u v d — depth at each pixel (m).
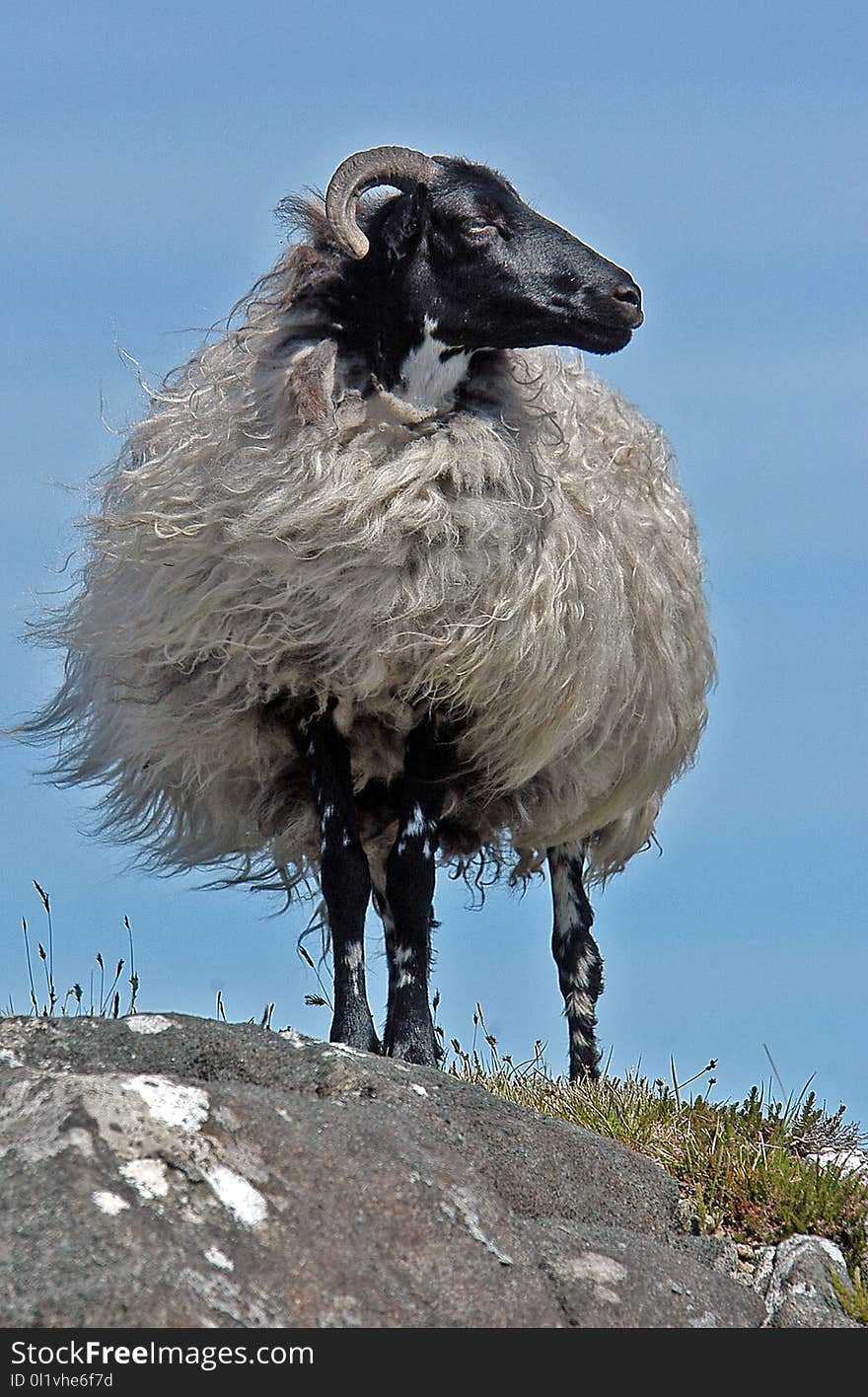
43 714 19.03
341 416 15.52
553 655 15.81
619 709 17.45
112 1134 10.72
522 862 20.03
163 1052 12.48
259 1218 10.66
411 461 15.28
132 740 17.17
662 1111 15.59
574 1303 11.38
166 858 18.61
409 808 15.98
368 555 15.13
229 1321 9.92
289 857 17.94
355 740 16.31
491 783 16.77
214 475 15.60
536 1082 17.31
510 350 16.77
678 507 19.34
